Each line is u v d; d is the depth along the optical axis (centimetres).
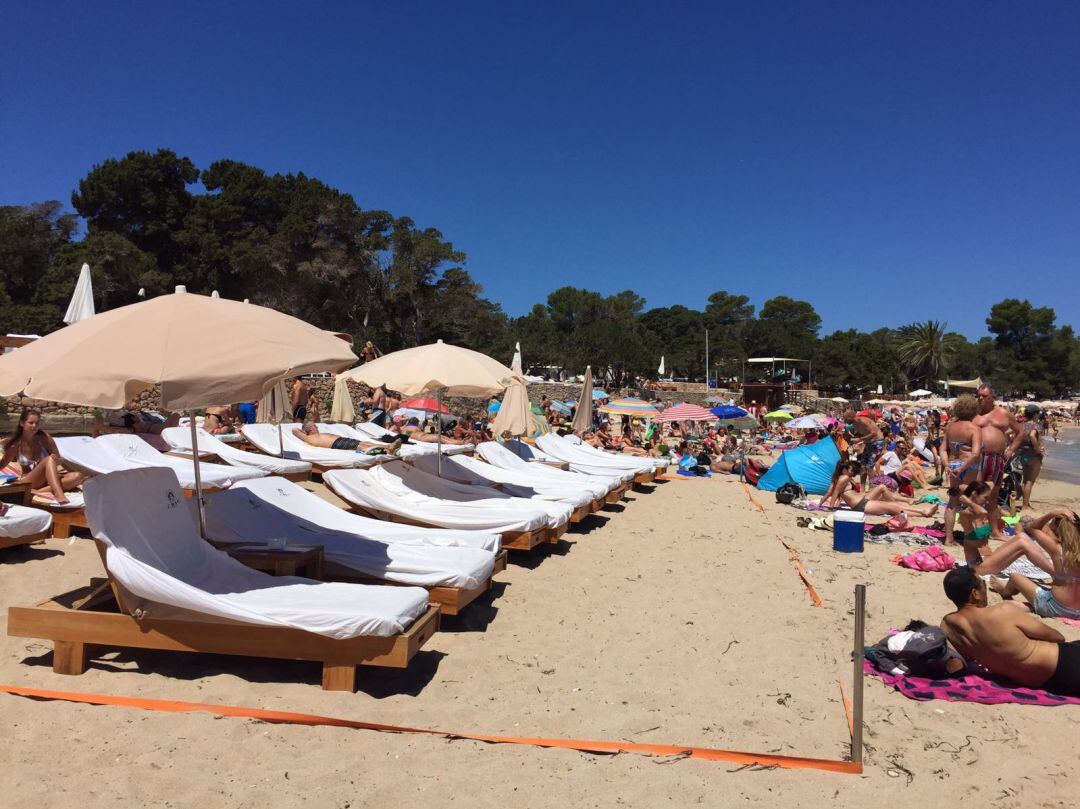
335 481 700
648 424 2548
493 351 5638
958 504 825
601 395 3150
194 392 362
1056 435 4403
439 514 680
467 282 5100
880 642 457
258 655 388
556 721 369
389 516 698
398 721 361
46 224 3725
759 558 764
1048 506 1305
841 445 1231
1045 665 412
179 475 729
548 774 313
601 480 1030
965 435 831
